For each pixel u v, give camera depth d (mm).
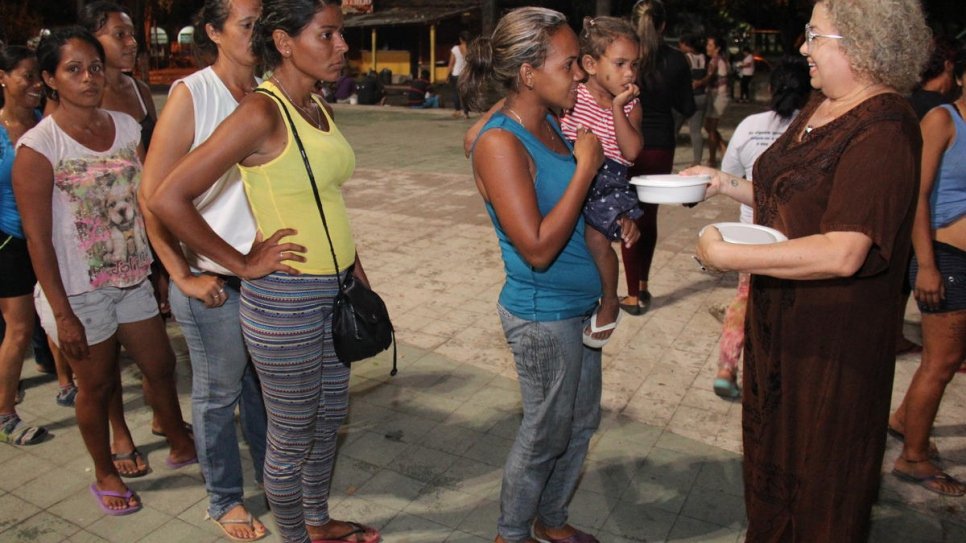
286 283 2523
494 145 2367
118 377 3469
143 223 3250
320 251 2545
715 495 3410
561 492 2957
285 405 2656
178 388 4414
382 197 8797
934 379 3332
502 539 2871
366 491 3453
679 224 7551
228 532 3133
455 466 3643
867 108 2047
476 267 6453
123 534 3176
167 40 35062
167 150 2717
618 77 3785
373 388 4391
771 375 2299
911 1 2037
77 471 3621
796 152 2189
